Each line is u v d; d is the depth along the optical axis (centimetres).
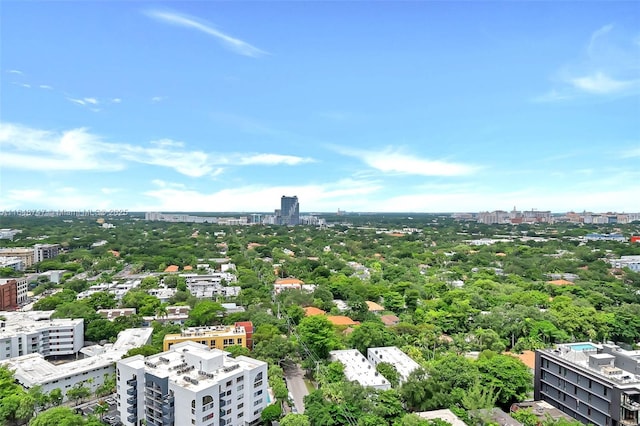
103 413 11456
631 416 9419
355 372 12938
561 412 11006
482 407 10644
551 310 19250
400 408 10638
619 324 17962
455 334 17525
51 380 12006
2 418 10450
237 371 10631
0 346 14700
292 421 9981
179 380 9975
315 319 15012
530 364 14538
